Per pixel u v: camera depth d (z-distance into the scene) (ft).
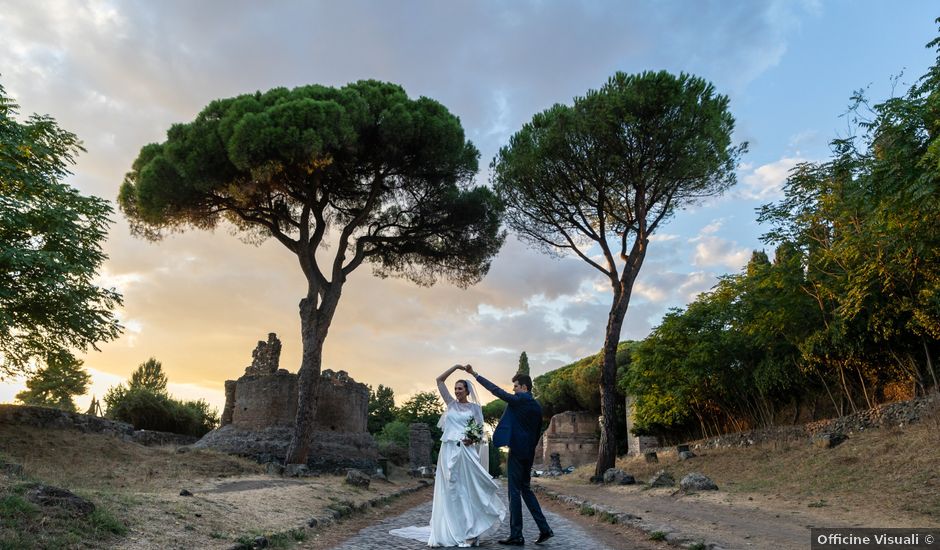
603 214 71.00
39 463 50.47
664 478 51.60
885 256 44.32
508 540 21.26
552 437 167.32
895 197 34.06
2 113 60.54
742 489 44.16
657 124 63.62
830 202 50.42
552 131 67.62
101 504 20.62
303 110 68.44
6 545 14.23
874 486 36.14
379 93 78.79
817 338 53.78
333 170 76.33
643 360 83.71
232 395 106.83
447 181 82.69
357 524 31.14
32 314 65.67
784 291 57.06
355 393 104.06
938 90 30.89
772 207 57.36
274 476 58.80
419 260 92.63
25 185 62.34
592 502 41.06
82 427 72.95
